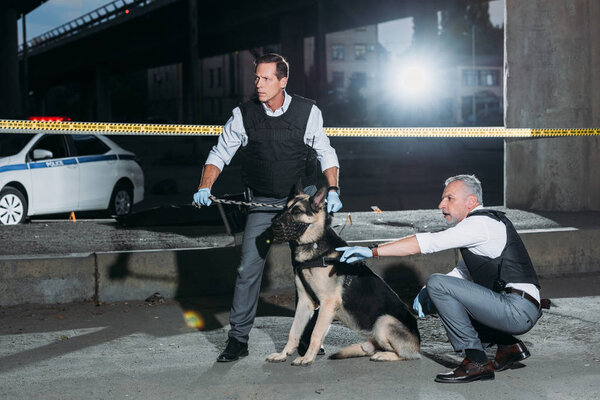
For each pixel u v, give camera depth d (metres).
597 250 7.08
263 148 4.22
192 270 6.23
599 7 8.54
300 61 48.75
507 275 3.96
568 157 8.50
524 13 8.59
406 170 23.56
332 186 4.20
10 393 3.74
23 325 5.23
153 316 5.55
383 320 4.12
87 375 4.05
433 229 7.52
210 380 3.96
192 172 26.70
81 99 82.00
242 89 76.75
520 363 4.24
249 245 4.37
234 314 4.38
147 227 7.99
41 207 9.74
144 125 6.36
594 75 8.58
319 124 4.29
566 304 5.81
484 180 19.62
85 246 6.75
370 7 46.19
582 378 3.93
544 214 8.26
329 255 4.02
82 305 5.86
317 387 3.82
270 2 47.84
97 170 10.73
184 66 62.53
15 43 40.31
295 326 4.30
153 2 52.47
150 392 3.75
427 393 3.71
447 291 3.92
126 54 64.44
